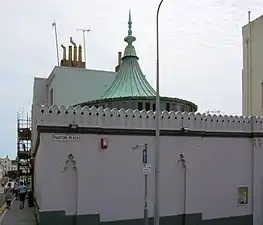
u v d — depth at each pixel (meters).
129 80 24.20
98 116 17.80
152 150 18.75
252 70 27.66
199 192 19.66
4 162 121.50
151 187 18.59
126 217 17.98
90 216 17.33
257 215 21.16
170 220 18.78
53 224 16.75
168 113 19.19
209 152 20.11
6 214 25.20
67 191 17.12
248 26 28.27
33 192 33.81
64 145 17.17
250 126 21.48
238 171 20.89
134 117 18.50
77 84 30.78
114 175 17.94
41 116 16.92
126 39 25.62
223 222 20.12
